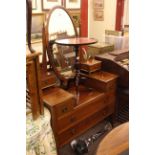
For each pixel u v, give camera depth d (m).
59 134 1.72
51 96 1.70
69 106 1.73
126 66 2.17
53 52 1.89
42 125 1.37
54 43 1.83
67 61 2.02
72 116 1.79
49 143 1.46
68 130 1.81
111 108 2.24
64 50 1.97
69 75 2.01
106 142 1.00
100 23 2.88
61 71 1.97
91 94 2.04
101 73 2.21
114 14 2.72
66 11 2.01
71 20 2.06
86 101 1.91
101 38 2.81
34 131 1.29
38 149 1.35
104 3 2.77
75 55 1.93
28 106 1.37
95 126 2.24
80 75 2.16
